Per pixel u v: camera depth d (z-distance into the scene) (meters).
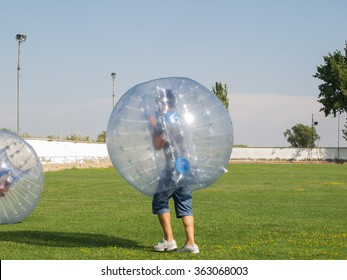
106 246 12.68
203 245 12.81
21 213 16.50
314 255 11.58
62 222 17.17
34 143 64.94
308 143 150.75
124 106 11.73
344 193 29.08
